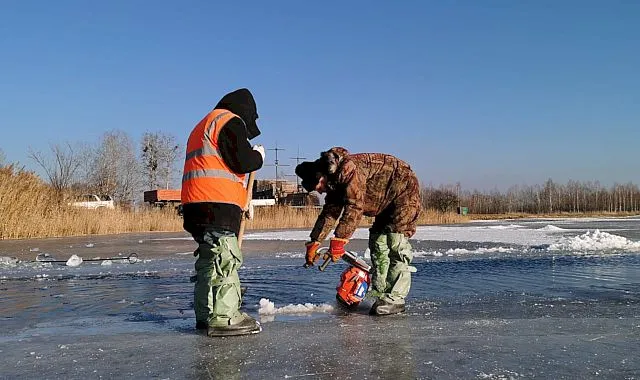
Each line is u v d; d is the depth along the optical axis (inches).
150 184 1987.0
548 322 157.1
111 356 125.6
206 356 124.1
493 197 2984.7
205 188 149.0
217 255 147.3
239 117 155.4
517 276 266.7
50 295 226.7
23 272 316.8
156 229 890.7
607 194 3110.2
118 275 296.2
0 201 681.6
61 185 1021.8
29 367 117.5
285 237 653.3
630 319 160.9
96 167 1761.8
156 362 119.7
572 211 3016.7
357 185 172.4
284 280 262.8
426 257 374.0
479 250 421.4
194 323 165.8
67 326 163.8
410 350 125.9
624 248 422.9
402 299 177.9
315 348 129.3
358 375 107.2
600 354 120.7
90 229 772.0
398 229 178.4
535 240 536.1
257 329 147.3
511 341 133.6
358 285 185.9
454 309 181.9
